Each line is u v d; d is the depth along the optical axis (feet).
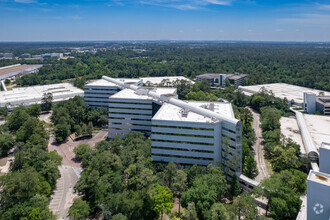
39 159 367.66
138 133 491.72
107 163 351.05
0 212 271.49
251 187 342.03
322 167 318.65
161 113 423.64
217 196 299.58
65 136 540.93
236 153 351.25
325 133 506.07
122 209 284.61
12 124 571.28
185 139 381.81
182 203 297.53
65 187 366.63
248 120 539.70
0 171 405.59
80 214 279.08
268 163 431.84
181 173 316.40
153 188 297.33
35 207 273.54
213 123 362.74
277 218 271.69
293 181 304.30
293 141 461.78
